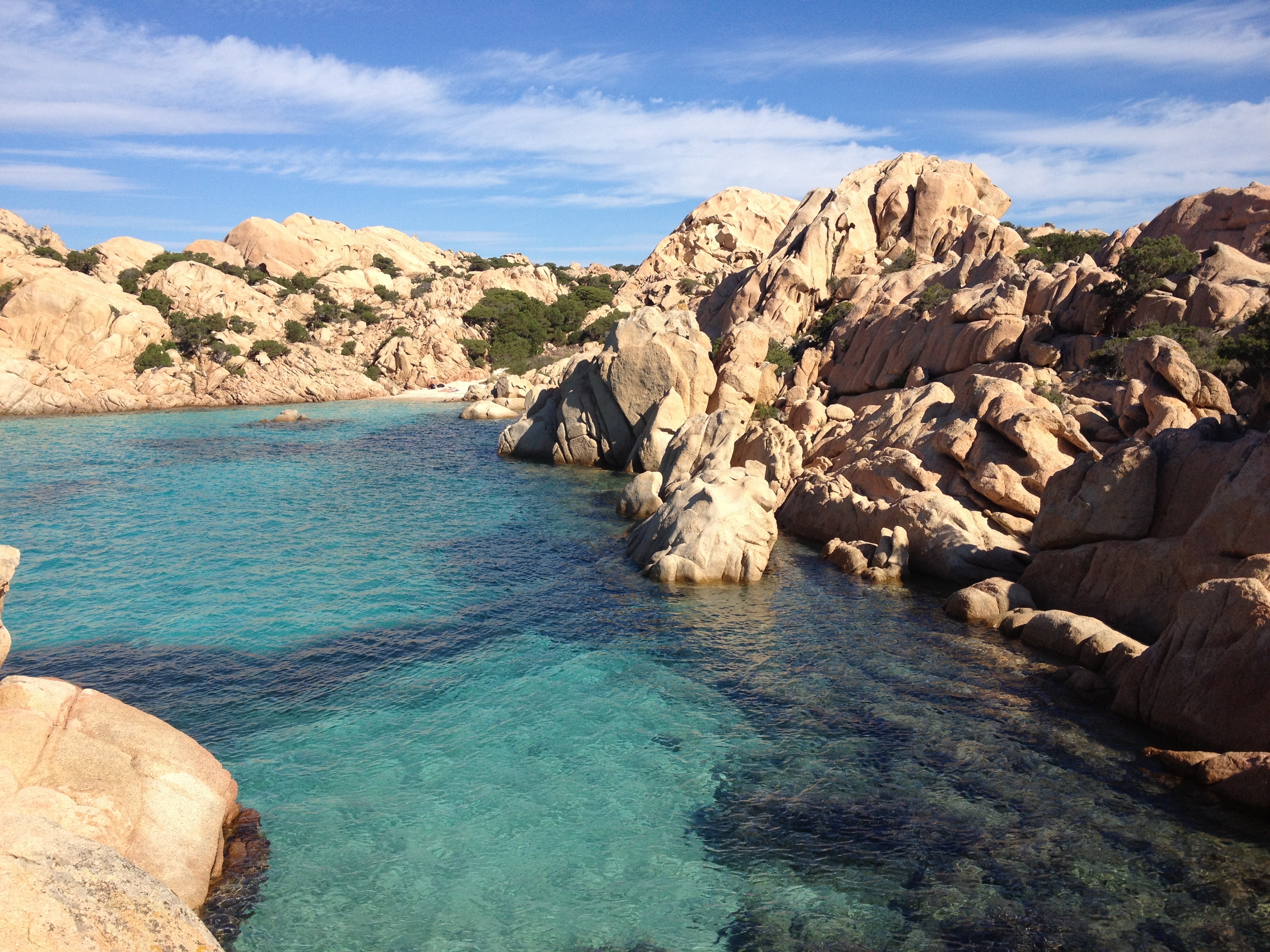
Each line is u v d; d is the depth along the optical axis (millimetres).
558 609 29359
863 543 35375
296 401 111500
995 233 78562
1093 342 44938
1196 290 44219
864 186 96125
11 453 64938
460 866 15281
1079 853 15664
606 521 42688
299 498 48250
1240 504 22484
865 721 21125
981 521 34250
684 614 28953
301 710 21438
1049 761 19047
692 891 14711
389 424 87875
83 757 13305
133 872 9273
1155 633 24812
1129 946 13219
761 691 22844
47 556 35219
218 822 14352
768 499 34750
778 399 61594
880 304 64625
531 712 21547
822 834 16375
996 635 26984
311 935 13383
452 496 49094
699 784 18203
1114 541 26938
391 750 19484
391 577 32812
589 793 17797
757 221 154250
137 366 108062
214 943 9219
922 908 14195
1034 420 35219
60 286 104125
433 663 24562
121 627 26969
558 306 154500
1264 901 14250
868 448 42969
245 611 28703
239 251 182750
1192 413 32406
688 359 57875
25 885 8250
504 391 105188
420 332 134750
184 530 40062
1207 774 17719
